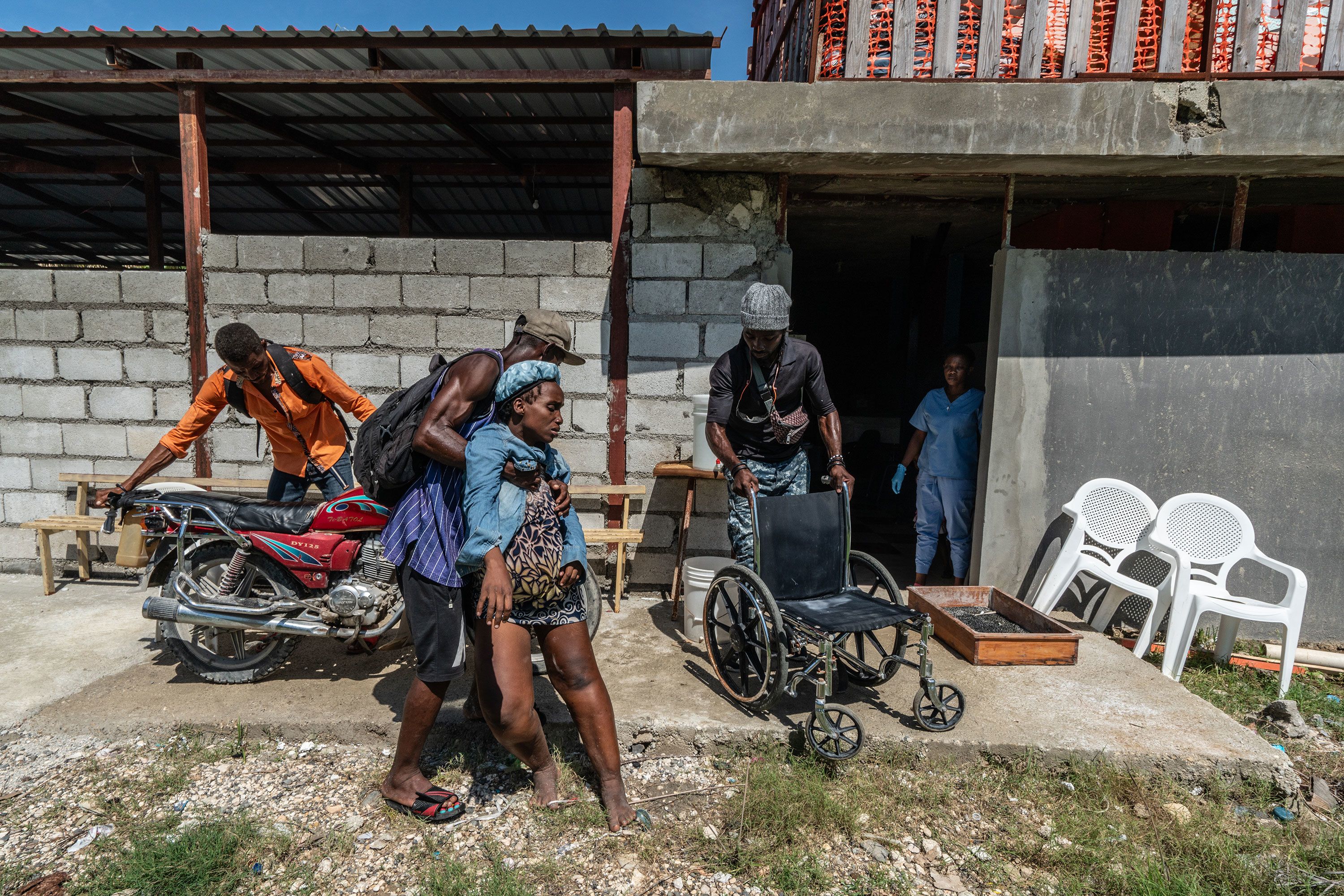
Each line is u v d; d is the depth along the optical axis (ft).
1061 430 15.64
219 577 12.27
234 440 17.04
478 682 8.37
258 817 8.82
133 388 17.08
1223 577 13.93
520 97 19.57
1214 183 16.26
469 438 8.46
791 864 8.08
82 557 16.99
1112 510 15.03
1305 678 13.66
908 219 20.45
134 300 16.84
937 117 13.58
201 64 16.48
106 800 9.07
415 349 16.61
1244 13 13.41
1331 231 18.81
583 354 16.47
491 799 9.23
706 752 10.37
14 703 11.19
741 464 11.56
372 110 21.04
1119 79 13.66
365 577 11.25
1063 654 12.58
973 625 14.06
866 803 9.22
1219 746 10.07
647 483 16.67
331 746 10.47
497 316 16.48
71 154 25.86
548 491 8.61
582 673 8.73
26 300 16.99
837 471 11.75
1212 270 15.21
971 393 17.02
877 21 13.85
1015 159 14.11
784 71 16.81
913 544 22.74
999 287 15.64
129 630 14.11
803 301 36.86
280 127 21.91
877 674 10.81
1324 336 15.14
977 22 13.82
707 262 16.07
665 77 15.42
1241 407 15.39
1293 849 8.54
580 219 34.35
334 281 16.51
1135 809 9.28
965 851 8.47
